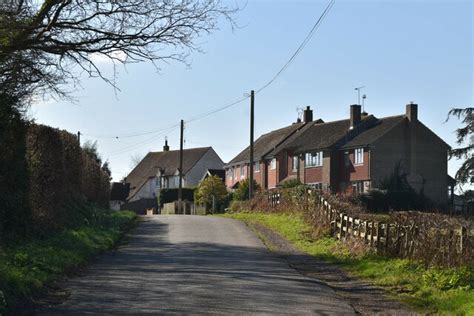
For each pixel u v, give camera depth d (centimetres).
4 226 1631
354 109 6234
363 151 5825
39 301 1174
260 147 7719
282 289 1373
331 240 2250
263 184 7244
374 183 5706
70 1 1426
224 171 8931
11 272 1222
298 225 2775
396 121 5934
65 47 1482
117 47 1524
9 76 1576
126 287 1348
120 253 1962
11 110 1612
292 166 6750
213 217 3869
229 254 1981
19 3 1409
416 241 1630
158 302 1193
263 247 2209
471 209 4809
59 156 2211
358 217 2088
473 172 5138
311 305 1212
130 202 8475
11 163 1647
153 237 2492
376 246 1820
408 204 4812
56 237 1884
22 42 1424
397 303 1268
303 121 7419
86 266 1653
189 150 10106
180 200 6431
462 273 1371
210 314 1102
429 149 5938
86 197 3145
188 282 1426
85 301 1191
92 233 2238
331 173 6075
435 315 1148
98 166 3659
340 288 1445
